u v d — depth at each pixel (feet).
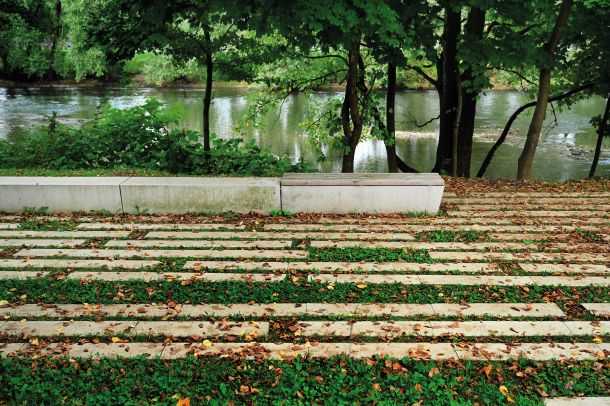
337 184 28.60
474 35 36.50
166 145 42.01
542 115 38.32
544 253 23.81
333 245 24.48
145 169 38.91
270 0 26.63
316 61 54.13
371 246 24.34
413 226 27.17
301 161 42.24
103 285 20.44
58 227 26.63
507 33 37.09
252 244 24.58
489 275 21.48
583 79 53.11
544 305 19.03
